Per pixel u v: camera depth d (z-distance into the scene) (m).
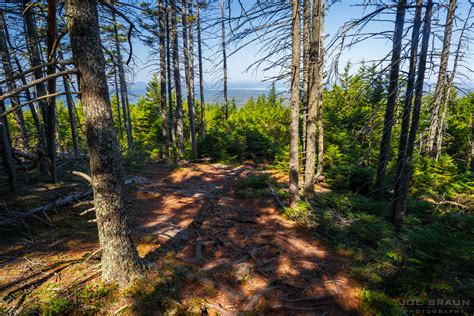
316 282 5.05
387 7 5.11
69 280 4.48
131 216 8.02
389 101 8.30
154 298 4.29
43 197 7.77
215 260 5.86
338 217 7.49
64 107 36.53
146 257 5.56
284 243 6.60
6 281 4.35
